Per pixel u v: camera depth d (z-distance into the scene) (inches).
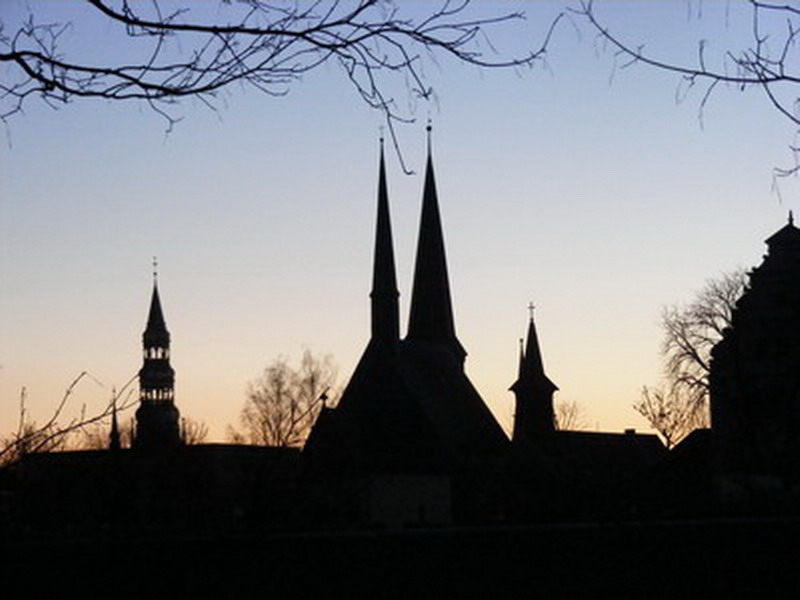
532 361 5595.5
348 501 1486.2
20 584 657.6
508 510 4271.7
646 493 2807.6
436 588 1117.7
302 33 303.6
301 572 979.3
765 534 1369.3
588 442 5191.9
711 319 3216.0
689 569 1330.0
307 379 2573.8
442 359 5088.6
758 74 329.1
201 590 857.5
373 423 4645.7
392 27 306.3
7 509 386.9
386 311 4835.1
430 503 4281.5
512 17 308.5
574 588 1246.9
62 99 312.8
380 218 4933.6
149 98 311.3
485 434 4788.4
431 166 5319.9
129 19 295.6
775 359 3218.5
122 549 754.8
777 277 3253.0
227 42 306.7
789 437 2849.4
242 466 1435.8
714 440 3243.1
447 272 5300.2
